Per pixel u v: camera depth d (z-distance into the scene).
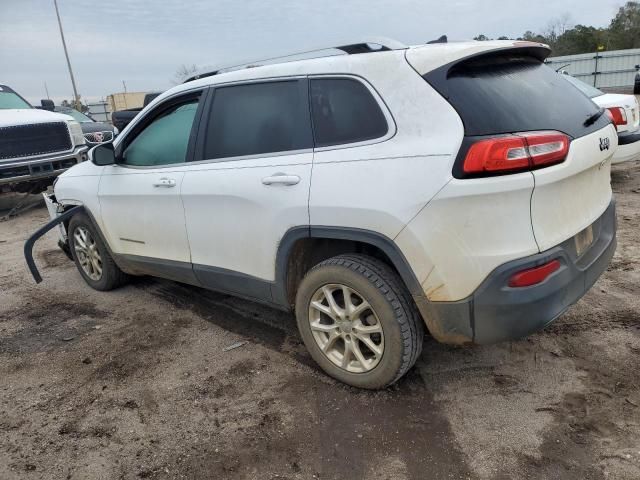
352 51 2.94
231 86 3.29
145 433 2.72
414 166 2.41
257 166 3.04
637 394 2.73
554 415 2.63
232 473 2.41
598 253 2.76
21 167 8.67
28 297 4.80
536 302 2.35
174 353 3.54
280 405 2.88
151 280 4.98
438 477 2.30
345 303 2.82
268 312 4.09
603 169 2.95
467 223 2.32
